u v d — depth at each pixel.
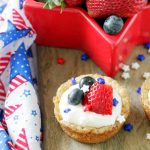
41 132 0.39
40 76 0.42
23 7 0.42
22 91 0.40
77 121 0.37
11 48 0.42
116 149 0.38
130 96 0.41
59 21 0.42
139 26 0.43
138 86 0.42
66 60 0.44
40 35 0.44
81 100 0.37
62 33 0.43
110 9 0.39
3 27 0.43
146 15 0.42
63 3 0.41
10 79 0.41
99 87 0.37
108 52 0.40
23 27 0.42
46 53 0.44
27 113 0.38
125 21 0.40
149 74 0.42
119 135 0.39
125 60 0.43
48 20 0.42
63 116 0.37
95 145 0.38
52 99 0.41
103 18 0.41
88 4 0.40
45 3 0.41
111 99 0.37
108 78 0.40
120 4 0.39
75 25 0.42
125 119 0.38
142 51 0.44
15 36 0.42
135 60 0.43
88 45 0.43
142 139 0.38
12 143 0.37
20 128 0.38
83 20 0.41
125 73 0.42
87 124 0.37
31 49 0.44
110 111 0.37
